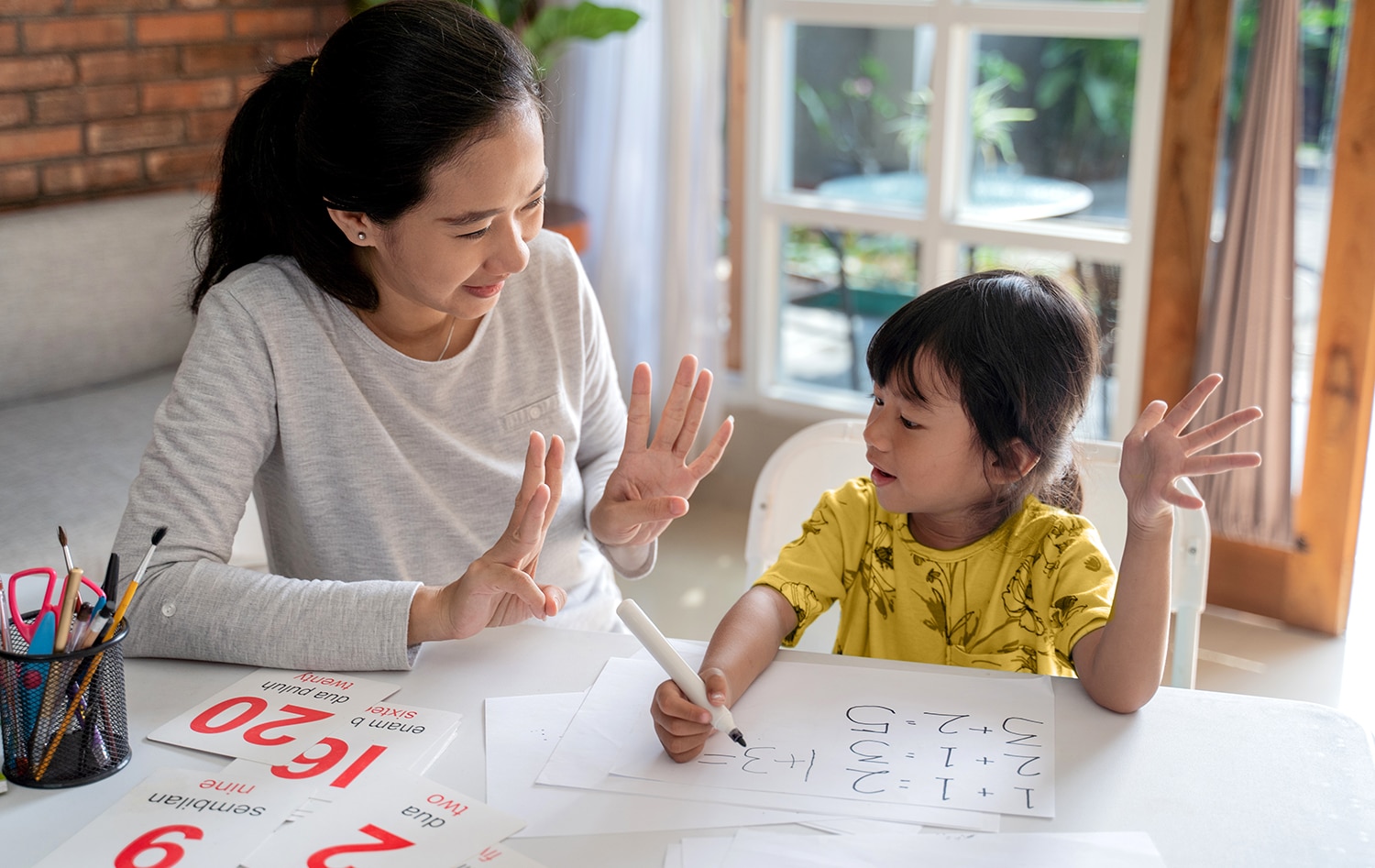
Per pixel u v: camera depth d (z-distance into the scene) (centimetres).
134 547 103
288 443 113
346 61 98
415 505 118
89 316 237
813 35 263
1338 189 206
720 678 89
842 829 77
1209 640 230
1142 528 89
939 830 77
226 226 116
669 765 85
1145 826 78
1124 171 230
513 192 99
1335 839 76
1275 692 212
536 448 94
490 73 97
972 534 111
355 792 81
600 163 293
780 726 89
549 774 83
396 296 113
